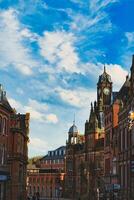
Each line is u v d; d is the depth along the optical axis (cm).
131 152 7719
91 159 14388
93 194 13088
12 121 9006
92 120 14825
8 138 8138
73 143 18312
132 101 7575
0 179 7581
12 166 8844
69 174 17800
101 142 14038
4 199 8125
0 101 7600
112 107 10000
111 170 9700
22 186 9850
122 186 8406
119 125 8900
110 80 15112
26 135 10581
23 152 10125
